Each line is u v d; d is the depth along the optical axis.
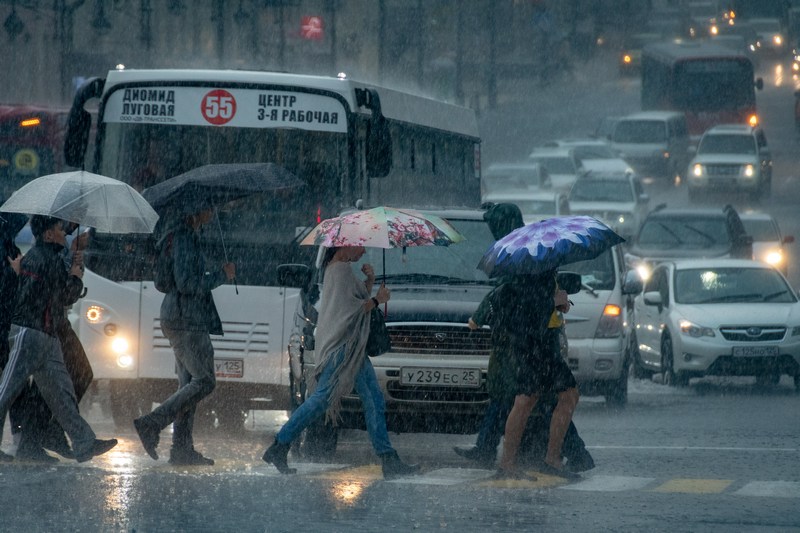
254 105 35.75
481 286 29.95
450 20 179.38
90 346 33.91
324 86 35.69
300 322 29.06
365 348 25.03
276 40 141.50
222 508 20.97
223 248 33.03
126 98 36.00
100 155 36.03
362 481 24.39
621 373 40.88
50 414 26.59
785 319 46.84
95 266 34.06
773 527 20.09
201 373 26.03
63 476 24.05
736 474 26.38
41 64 121.50
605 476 25.77
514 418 24.84
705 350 46.78
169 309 25.81
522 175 109.81
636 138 136.62
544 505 21.89
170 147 35.88
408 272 30.42
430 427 28.02
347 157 35.44
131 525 19.38
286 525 19.61
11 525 19.27
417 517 20.45
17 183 73.62
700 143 126.69
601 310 41.06
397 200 39.88
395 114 40.00
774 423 36.53
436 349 27.64
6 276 26.09
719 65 144.75
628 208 98.62
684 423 36.62
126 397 34.56
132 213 25.45
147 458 27.94
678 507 21.89
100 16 115.44
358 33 153.25
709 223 71.75
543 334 24.69
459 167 48.81
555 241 24.22
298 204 34.69
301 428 25.03
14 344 25.28
